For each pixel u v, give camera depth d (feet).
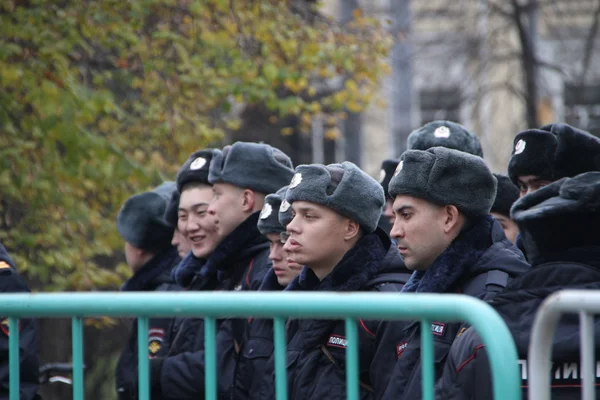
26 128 54.49
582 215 20.67
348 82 63.16
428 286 24.90
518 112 106.11
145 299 20.57
